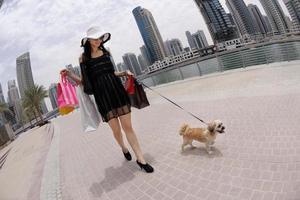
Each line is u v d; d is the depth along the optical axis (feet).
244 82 25.34
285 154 9.00
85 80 9.97
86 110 10.72
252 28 361.92
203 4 359.66
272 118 13.17
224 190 7.68
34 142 44.16
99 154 16.14
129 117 10.57
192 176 9.16
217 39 369.50
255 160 9.13
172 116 20.45
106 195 9.70
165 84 49.85
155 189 8.97
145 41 499.92
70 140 26.35
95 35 9.82
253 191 7.24
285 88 18.35
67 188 11.76
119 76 11.16
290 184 7.11
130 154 12.94
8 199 13.73
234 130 12.99
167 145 13.41
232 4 371.97
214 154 10.62
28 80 304.71
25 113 136.15
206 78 38.19
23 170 20.49
